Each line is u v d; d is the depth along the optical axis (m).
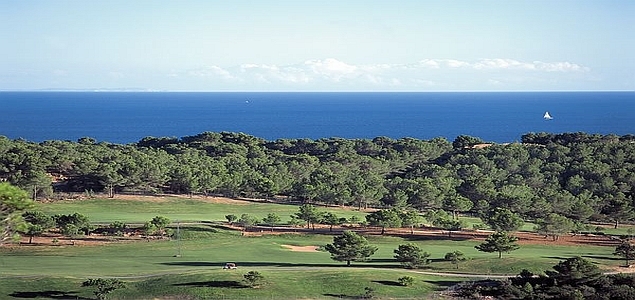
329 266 84.25
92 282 66.12
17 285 67.94
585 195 134.75
